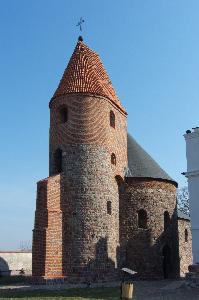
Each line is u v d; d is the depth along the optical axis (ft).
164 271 116.16
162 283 97.50
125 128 121.49
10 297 69.10
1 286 89.15
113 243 103.96
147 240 111.34
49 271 91.81
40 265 92.58
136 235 110.83
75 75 111.65
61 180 101.35
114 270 101.91
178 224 133.90
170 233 118.01
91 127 104.99
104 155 105.09
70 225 98.27
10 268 150.92
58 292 77.15
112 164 108.78
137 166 117.29
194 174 87.51
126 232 110.73
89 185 101.19
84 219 98.78
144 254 110.22
